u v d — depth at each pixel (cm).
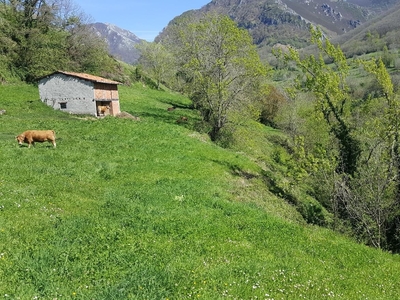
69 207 1363
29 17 6812
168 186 1973
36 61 6203
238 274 978
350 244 1567
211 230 1349
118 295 762
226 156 3153
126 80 8275
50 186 1586
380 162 2275
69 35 7525
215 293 837
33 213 1205
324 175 2389
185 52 4334
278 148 4497
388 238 2222
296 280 999
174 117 5094
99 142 2869
